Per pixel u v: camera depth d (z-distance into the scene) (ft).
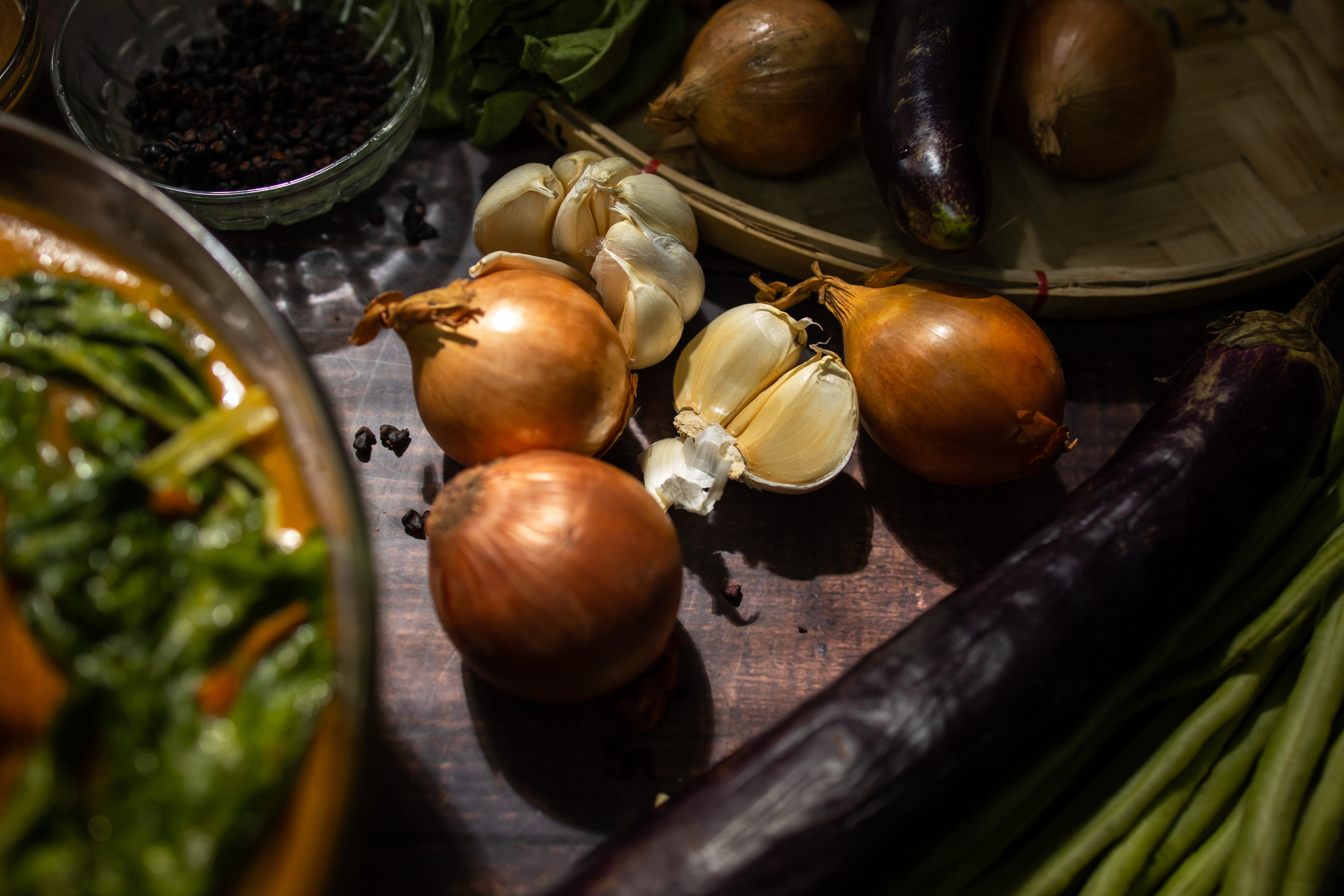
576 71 1.37
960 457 1.23
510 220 1.30
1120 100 1.34
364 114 1.43
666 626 1.12
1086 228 1.39
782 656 1.25
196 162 1.36
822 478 1.25
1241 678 1.15
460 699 1.21
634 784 1.19
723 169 1.41
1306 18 1.49
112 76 1.44
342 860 0.92
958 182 1.22
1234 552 1.13
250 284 0.98
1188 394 1.19
